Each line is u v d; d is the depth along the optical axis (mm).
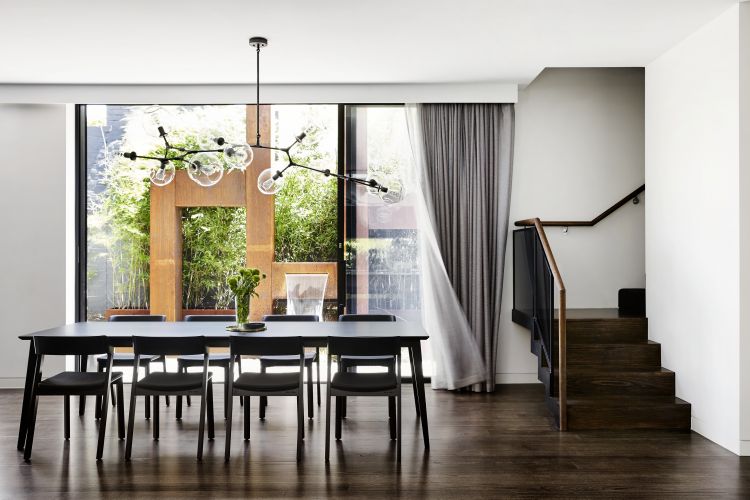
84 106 6137
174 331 4414
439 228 5867
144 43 4613
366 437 4344
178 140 6129
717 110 4152
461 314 5777
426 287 5828
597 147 6113
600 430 4500
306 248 6117
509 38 4559
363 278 6051
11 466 3766
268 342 3977
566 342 4945
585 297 6066
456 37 4531
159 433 4430
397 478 3564
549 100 6098
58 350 3949
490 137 5863
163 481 3525
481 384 5750
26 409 4102
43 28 4293
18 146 5926
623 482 3504
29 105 5930
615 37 4539
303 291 6086
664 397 4719
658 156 5004
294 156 6094
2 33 4383
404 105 5984
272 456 3945
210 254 6129
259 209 6102
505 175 5875
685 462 3828
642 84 6129
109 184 6141
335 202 6102
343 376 4164
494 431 4477
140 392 3943
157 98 5758
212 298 6125
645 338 5160
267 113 6090
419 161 5836
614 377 4812
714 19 4180
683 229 4609
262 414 4816
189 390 3953
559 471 3674
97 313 6125
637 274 6070
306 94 5785
